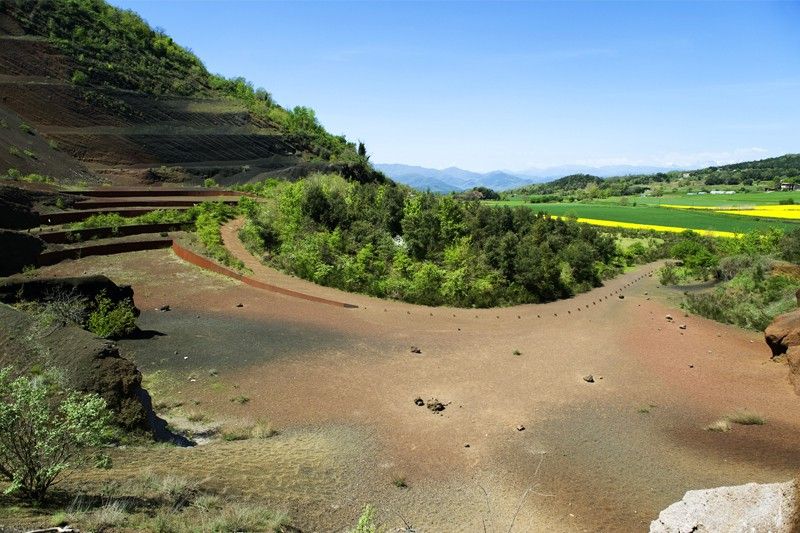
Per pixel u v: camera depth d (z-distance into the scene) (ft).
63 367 35.83
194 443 36.58
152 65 293.43
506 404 45.55
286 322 69.31
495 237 119.44
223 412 42.04
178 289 81.46
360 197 137.39
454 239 119.96
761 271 96.58
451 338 67.31
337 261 101.35
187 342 58.44
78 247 93.71
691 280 128.16
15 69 216.33
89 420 24.13
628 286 131.13
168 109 258.37
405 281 96.94
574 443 37.91
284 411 42.52
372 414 42.55
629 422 42.04
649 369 56.29
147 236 105.91
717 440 38.52
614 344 66.59
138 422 34.65
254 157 251.39
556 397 47.50
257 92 367.25
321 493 29.25
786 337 57.57
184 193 157.99
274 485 29.17
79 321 55.62
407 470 33.30
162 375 48.67
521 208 164.35
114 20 309.22
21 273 82.23
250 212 126.41
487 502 29.55
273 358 55.06
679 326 76.79
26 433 21.12
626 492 30.99
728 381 52.80
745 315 80.79
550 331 74.08
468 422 41.47
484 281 102.12
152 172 194.80
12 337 37.52
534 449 36.83
